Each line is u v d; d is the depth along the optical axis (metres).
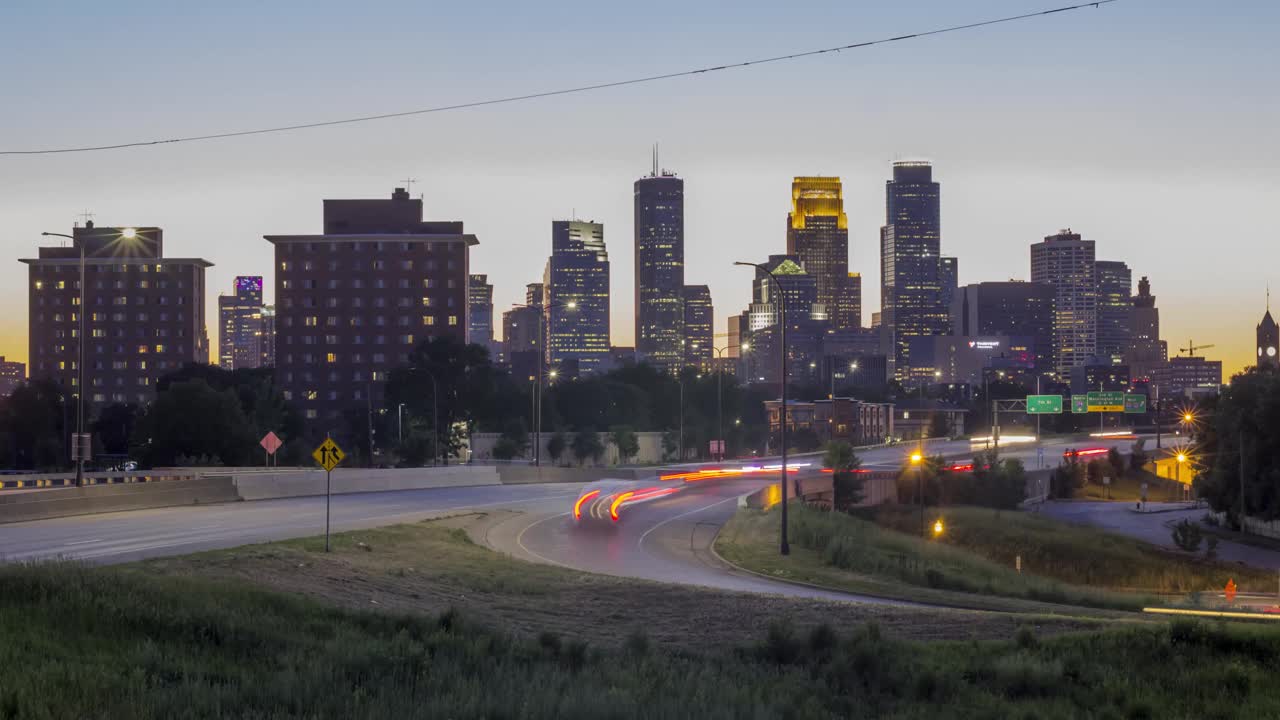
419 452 114.25
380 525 40.56
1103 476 134.75
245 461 115.50
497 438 141.50
